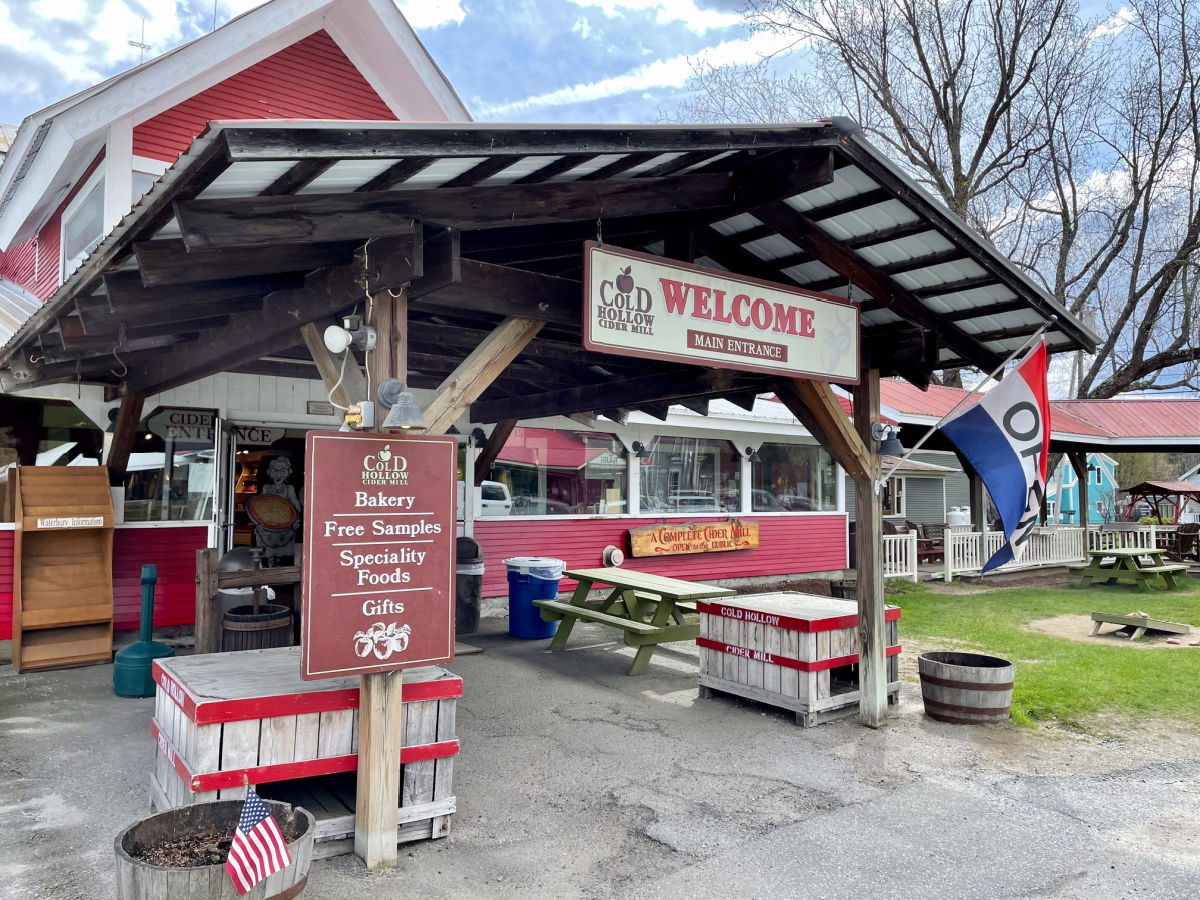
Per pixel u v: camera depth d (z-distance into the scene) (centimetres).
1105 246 2588
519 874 366
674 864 380
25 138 846
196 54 864
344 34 1002
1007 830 424
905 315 578
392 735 371
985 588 1445
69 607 710
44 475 714
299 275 427
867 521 604
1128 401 2030
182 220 302
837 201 490
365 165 318
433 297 386
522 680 725
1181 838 418
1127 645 917
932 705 616
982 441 568
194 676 402
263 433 921
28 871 357
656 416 898
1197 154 2370
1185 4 2364
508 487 1119
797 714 598
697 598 705
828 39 2583
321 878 355
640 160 391
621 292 430
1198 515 3097
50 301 455
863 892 358
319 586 347
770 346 502
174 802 382
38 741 524
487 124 320
